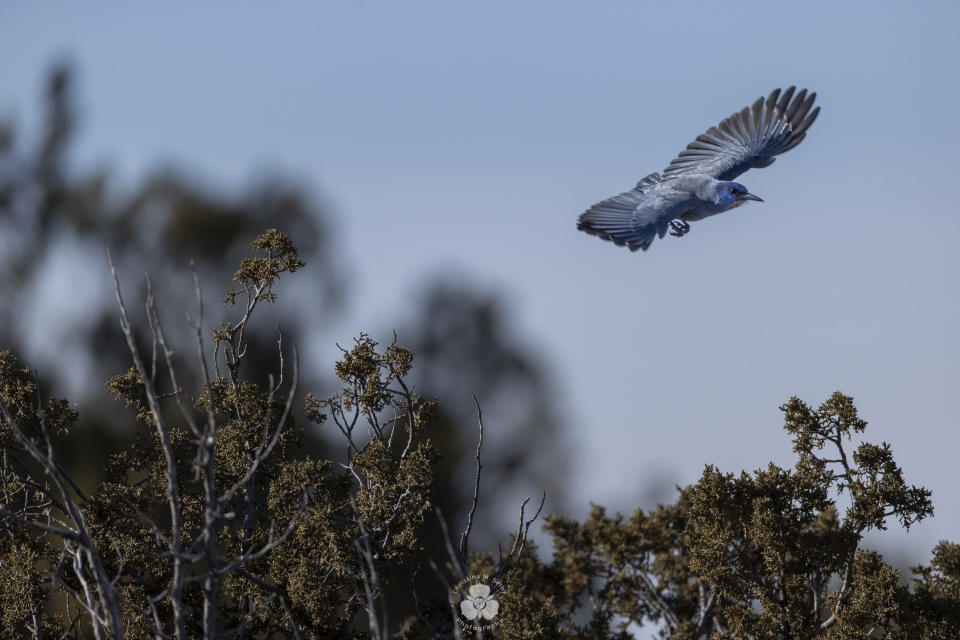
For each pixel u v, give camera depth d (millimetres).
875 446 12680
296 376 9484
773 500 12680
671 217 13641
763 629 12328
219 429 12625
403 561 12328
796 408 12906
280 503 12375
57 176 58906
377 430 13203
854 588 12789
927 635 12016
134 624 11992
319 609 11773
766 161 14906
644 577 14828
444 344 60562
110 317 51281
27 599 11992
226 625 12523
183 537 12312
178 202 54375
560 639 12812
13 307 54500
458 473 55344
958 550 13180
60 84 61750
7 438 12242
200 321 9109
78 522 9609
